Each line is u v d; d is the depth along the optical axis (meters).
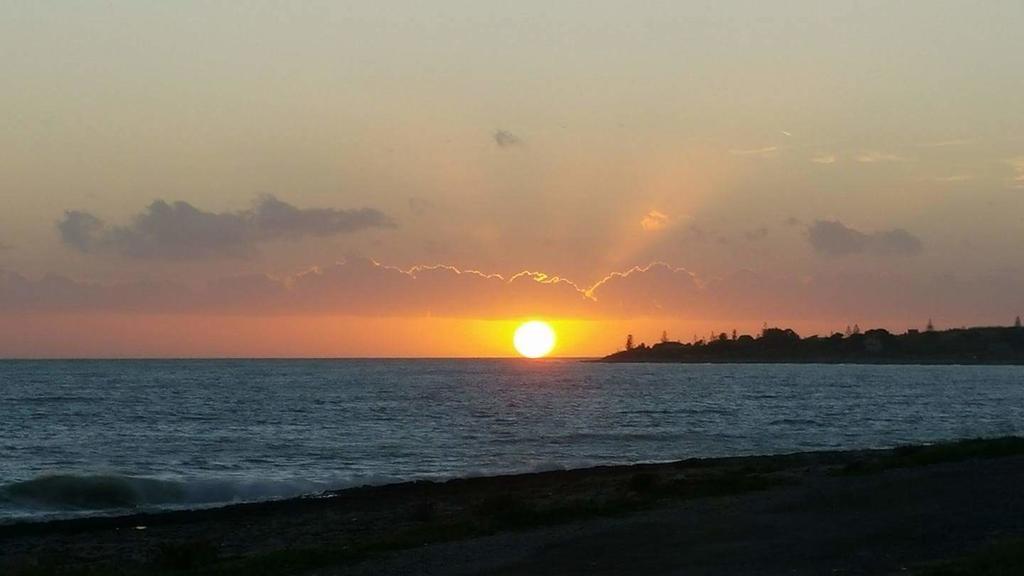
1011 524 18.44
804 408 93.31
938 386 156.62
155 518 27.67
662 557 17.05
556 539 19.78
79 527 26.44
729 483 28.30
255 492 34.94
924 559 15.50
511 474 38.09
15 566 20.41
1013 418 79.19
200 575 17.69
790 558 16.25
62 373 199.12
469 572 16.58
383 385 149.38
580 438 59.16
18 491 32.88
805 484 27.83
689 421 75.06
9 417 76.50
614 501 25.34
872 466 31.72
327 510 28.34
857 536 18.09
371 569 17.33
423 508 26.03
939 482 25.27
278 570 17.83
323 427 67.75
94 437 59.47
